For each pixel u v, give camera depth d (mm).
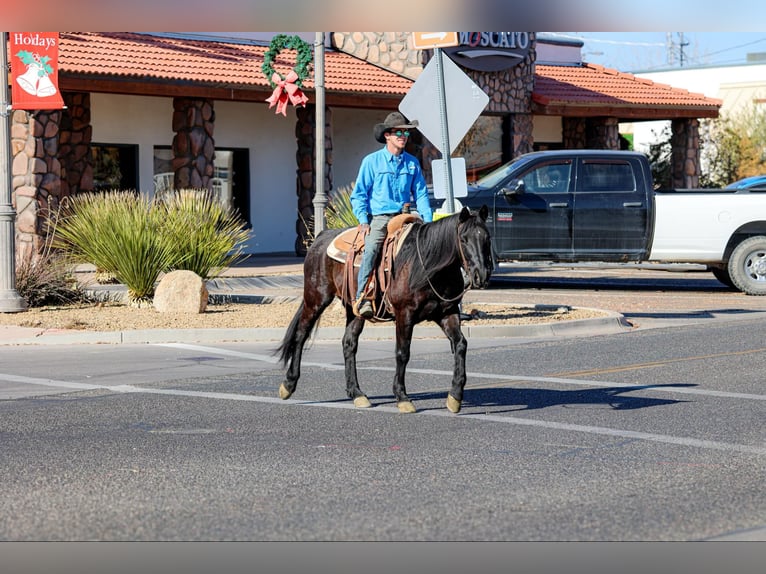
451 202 15820
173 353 14141
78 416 9961
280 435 9086
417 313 9797
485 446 8617
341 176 31000
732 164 44594
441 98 15680
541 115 33000
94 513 6660
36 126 21188
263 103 29266
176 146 24672
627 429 9273
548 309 17594
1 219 17031
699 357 13547
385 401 10727
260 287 21188
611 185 20922
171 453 8383
